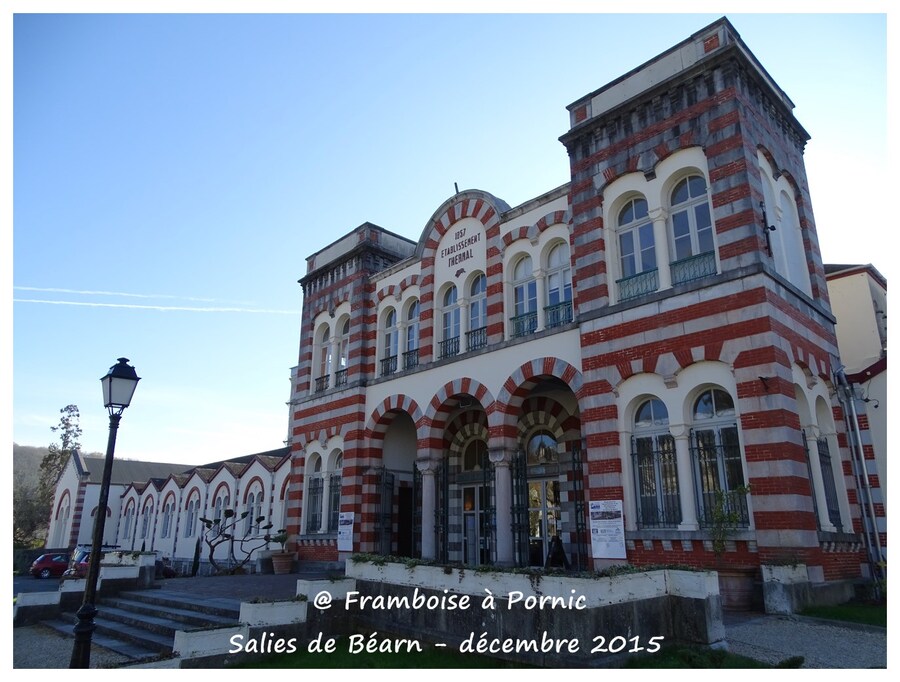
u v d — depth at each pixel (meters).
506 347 17.80
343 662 9.71
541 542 18.45
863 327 19.27
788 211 16.14
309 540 23.50
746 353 12.72
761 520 11.95
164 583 18.81
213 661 9.59
